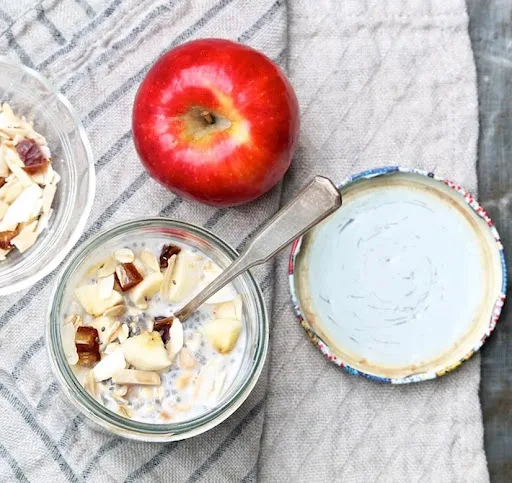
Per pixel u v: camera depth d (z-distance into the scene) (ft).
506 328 1.94
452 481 1.92
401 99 1.94
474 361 1.93
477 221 1.91
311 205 1.56
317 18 1.93
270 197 1.86
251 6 1.86
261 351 1.68
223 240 1.74
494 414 1.94
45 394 1.77
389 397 1.91
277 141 1.69
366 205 1.90
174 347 1.70
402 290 1.90
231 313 1.73
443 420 1.92
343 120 1.92
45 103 1.80
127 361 1.69
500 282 1.90
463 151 1.95
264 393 1.85
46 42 1.84
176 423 1.64
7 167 1.80
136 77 1.84
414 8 1.95
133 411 1.69
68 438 1.77
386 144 1.93
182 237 1.72
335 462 1.90
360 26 1.93
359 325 1.90
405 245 1.91
